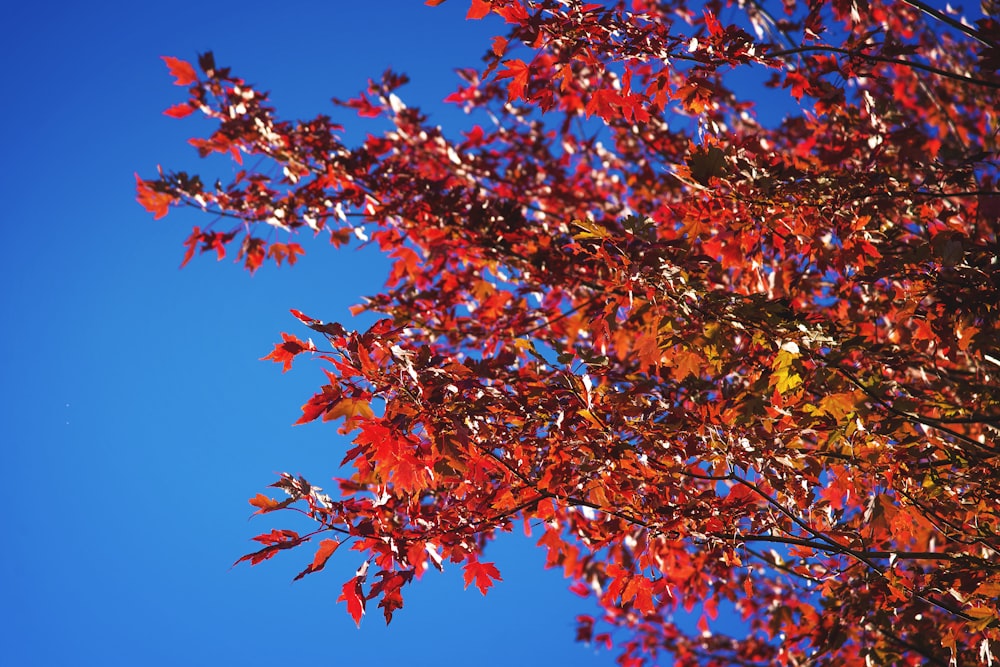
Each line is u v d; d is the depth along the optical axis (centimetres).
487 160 652
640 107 419
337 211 552
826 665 503
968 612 420
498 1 372
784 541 417
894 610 461
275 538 367
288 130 541
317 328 345
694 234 438
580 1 371
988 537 438
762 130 657
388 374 350
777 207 421
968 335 405
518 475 389
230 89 518
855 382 385
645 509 412
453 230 555
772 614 584
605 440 386
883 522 398
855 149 483
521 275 554
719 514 408
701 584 559
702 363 416
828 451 404
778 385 386
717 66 412
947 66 698
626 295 412
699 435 396
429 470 355
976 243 421
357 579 369
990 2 617
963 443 447
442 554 399
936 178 450
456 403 358
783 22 561
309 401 350
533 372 413
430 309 563
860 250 430
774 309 375
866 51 444
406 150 632
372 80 612
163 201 539
